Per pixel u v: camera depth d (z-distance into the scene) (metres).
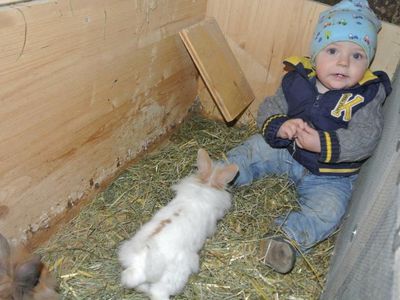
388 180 0.43
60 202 0.73
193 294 0.68
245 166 0.89
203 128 1.06
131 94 0.81
